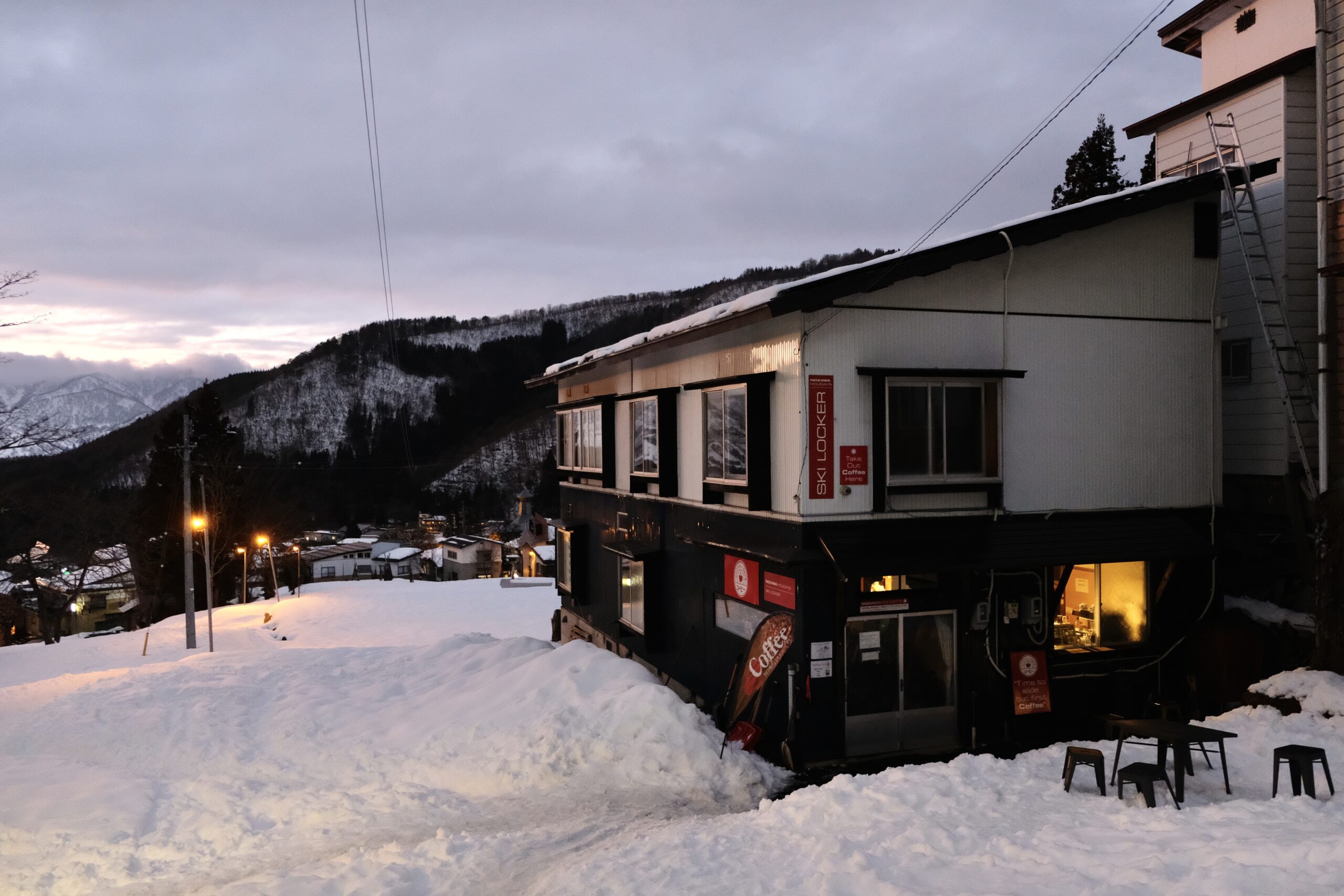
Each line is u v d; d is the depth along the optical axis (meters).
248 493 53.53
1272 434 12.16
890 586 10.86
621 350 15.95
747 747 10.88
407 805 9.76
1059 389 11.22
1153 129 14.96
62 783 10.73
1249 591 12.53
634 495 16.22
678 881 6.12
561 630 21.59
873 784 7.89
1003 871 5.43
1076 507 11.24
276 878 7.41
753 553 10.88
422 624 33.62
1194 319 11.91
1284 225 12.05
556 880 6.62
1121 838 5.89
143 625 51.91
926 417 10.67
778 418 10.86
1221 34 14.45
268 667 18.48
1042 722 11.14
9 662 28.00
